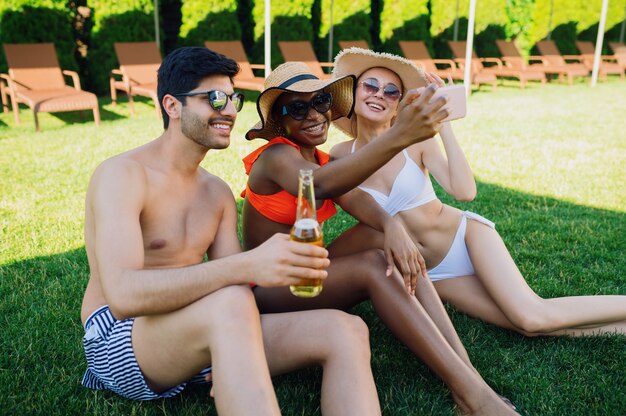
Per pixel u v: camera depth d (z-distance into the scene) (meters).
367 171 1.64
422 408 1.91
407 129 1.52
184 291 1.46
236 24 10.79
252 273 1.47
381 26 13.23
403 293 1.91
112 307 1.48
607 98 11.12
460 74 11.37
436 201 2.52
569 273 3.12
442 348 1.84
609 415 1.92
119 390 1.82
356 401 1.55
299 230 1.45
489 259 2.38
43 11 9.04
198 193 1.85
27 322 2.47
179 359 1.57
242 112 8.80
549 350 2.31
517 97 11.12
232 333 1.43
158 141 1.77
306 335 1.67
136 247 1.54
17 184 4.66
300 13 11.59
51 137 6.58
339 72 2.51
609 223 4.01
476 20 14.46
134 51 8.77
